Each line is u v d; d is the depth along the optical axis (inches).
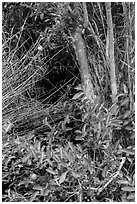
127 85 65.9
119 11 69.8
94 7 70.5
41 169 61.2
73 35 68.6
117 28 69.0
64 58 79.0
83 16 67.0
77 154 56.7
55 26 69.8
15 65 75.6
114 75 61.1
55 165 56.1
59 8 66.2
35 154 57.4
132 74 63.2
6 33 82.0
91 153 64.9
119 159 58.1
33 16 78.2
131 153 56.1
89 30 66.4
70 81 80.2
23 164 60.1
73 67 78.9
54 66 80.7
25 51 82.9
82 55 67.3
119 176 57.9
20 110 74.9
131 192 59.1
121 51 67.4
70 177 56.3
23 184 62.6
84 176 57.0
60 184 57.7
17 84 77.2
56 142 66.1
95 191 56.9
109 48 60.0
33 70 76.6
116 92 62.2
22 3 77.8
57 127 65.2
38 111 73.8
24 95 79.3
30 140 63.6
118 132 64.3
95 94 67.6
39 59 76.6
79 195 55.6
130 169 61.9
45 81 81.0
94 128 59.8
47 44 75.1
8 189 61.7
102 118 59.3
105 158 58.2
